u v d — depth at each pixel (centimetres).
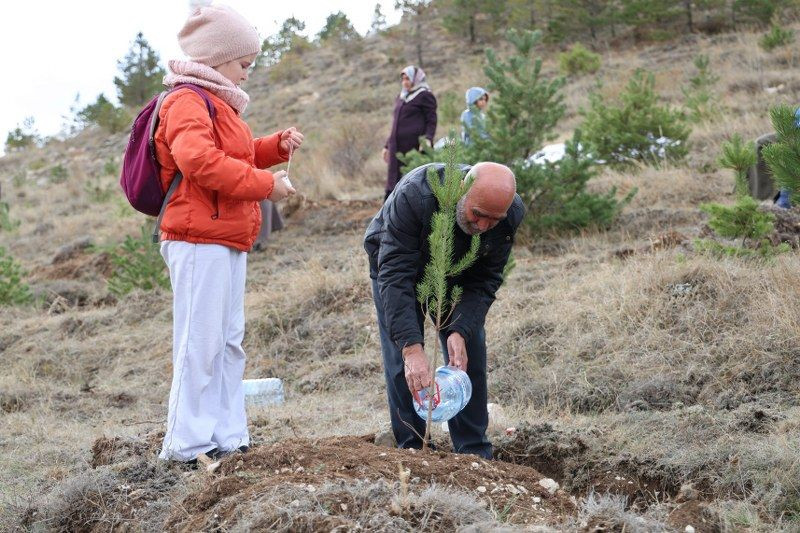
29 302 1066
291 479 334
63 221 1697
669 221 920
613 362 575
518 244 935
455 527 295
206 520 318
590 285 706
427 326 666
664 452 424
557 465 436
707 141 1282
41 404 666
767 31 2238
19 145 3891
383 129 1934
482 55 2891
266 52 4006
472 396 412
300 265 1003
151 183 379
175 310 389
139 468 393
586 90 1978
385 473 344
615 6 2661
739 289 607
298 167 1656
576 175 925
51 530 377
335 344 759
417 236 375
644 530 304
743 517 341
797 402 476
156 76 3781
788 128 534
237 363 408
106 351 839
